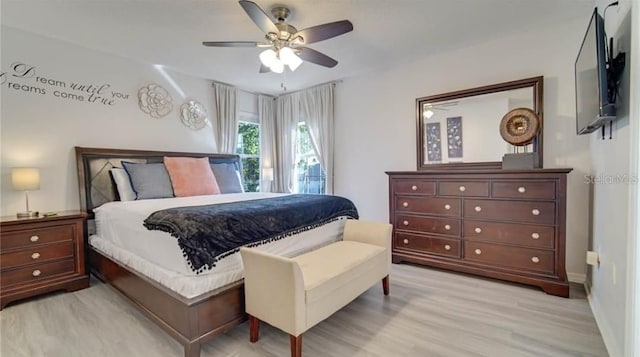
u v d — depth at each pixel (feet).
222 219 6.53
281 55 7.60
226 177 13.26
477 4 8.16
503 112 10.40
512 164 9.46
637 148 4.57
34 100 9.69
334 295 6.41
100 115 11.10
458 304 7.95
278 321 5.72
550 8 8.43
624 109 5.28
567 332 6.55
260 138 16.74
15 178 8.67
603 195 6.95
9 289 8.08
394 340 6.34
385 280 8.54
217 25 9.07
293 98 16.53
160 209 7.83
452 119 11.47
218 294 5.95
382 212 13.74
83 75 10.67
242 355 5.90
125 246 8.13
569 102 9.32
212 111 14.61
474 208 9.66
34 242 8.52
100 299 8.50
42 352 5.98
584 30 9.05
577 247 9.20
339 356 5.82
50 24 9.00
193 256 5.81
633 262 4.63
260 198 10.19
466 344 6.16
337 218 9.68
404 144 12.89
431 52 11.55
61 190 10.21
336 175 15.12
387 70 13.20
